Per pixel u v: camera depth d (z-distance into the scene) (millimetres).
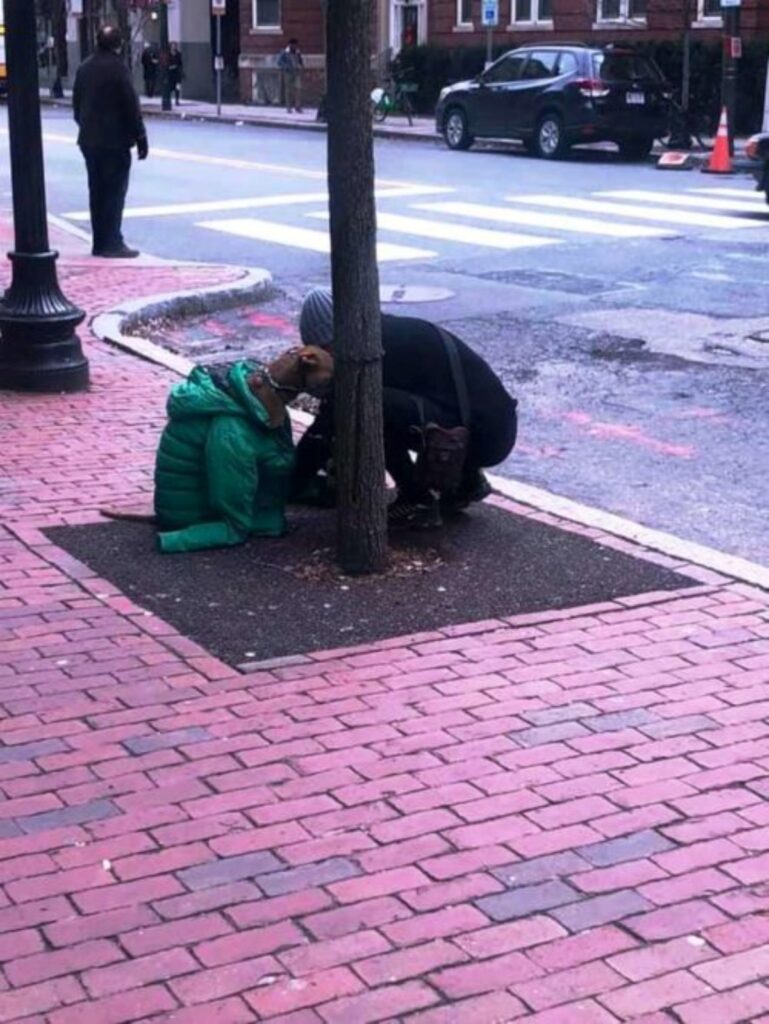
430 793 4453
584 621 5801
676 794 4461
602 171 24312
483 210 19016
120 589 6117
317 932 3750
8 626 5723
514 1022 3410
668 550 6605
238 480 6570
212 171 24484
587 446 8789
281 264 15438
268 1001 3480
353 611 5883
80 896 3910
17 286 9578
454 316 12438
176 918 3811
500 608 5930
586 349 11250
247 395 6586
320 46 43938
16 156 9367
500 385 6770
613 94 25562
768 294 13164
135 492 7473
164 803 4395
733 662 5426
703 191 21219
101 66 14523
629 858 4102
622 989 3531
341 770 4598
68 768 4605
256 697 5109
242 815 4324
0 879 3988
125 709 5008
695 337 11523
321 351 6633
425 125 35062
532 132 26781
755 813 4355
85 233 17547
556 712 5008
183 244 16734
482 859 4090
